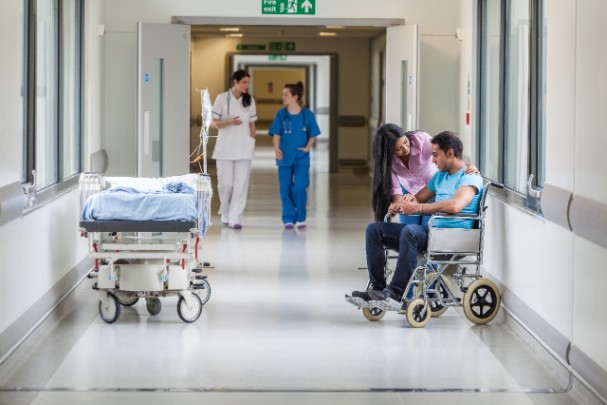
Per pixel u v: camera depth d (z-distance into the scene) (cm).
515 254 780
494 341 727
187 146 1197
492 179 1002
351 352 691
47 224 784
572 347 606
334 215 1493
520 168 866
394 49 1194
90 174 770
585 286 580
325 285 945
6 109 630
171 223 729
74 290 894
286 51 2278
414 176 844
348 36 2220
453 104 1204
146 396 580
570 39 622
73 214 909
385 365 657
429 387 605
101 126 1162
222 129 1317
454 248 759
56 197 824
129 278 763
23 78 743
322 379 621
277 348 701
